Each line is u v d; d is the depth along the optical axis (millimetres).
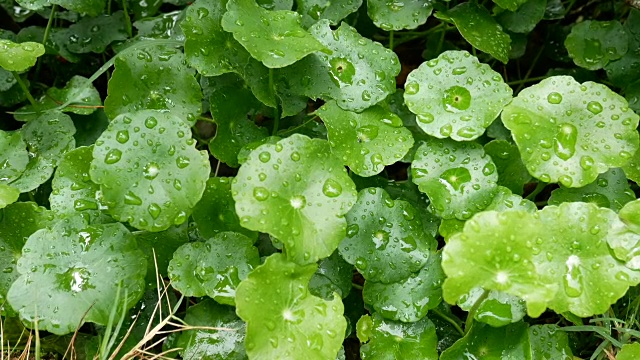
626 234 503
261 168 503
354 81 551
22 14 622
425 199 559
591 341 552
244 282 488
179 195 511
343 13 581
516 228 485
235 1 534
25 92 579
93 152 510
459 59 547
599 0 654
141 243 532
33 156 559
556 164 520
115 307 497
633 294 545
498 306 512
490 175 534
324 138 569
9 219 533
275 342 485
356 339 559
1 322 522
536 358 519
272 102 552
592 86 529
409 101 541
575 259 502
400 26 579
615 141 522
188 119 555
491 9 635
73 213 529
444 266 475
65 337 543
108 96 549
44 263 506
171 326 539
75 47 609
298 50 527
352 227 527
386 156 537
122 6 626
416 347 520
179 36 589
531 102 529
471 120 534
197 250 521
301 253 497
